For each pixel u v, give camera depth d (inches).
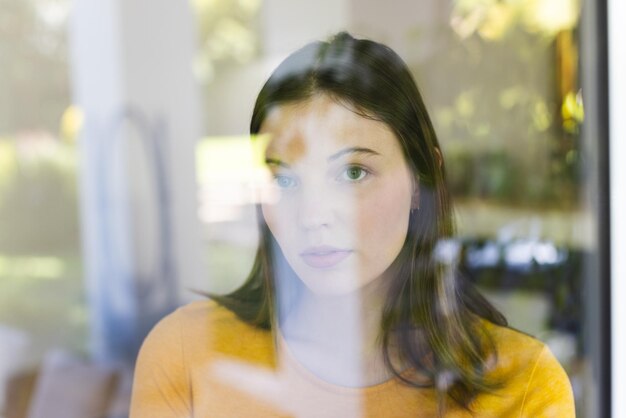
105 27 50.4
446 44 29.7
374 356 22.6
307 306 22.4
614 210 27.2
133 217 45.4
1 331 45.8
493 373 24.0
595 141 27.6
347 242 22.1
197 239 35.7
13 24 54.6
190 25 40.7
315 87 22.1
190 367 22.9
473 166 31.9
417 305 23.2
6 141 55.2
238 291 23.2
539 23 31.9
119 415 38.9
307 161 22.0
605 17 26.7
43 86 55.4
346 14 23.2
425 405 23.0
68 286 48.2
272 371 22.6
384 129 22.3
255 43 24.3
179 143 41.8
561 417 24.7
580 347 26.1
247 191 23.5
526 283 27.1
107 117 50.7
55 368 41.9
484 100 32.4
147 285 41.1
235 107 25.2
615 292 26.9
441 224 24.0
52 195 53.7
